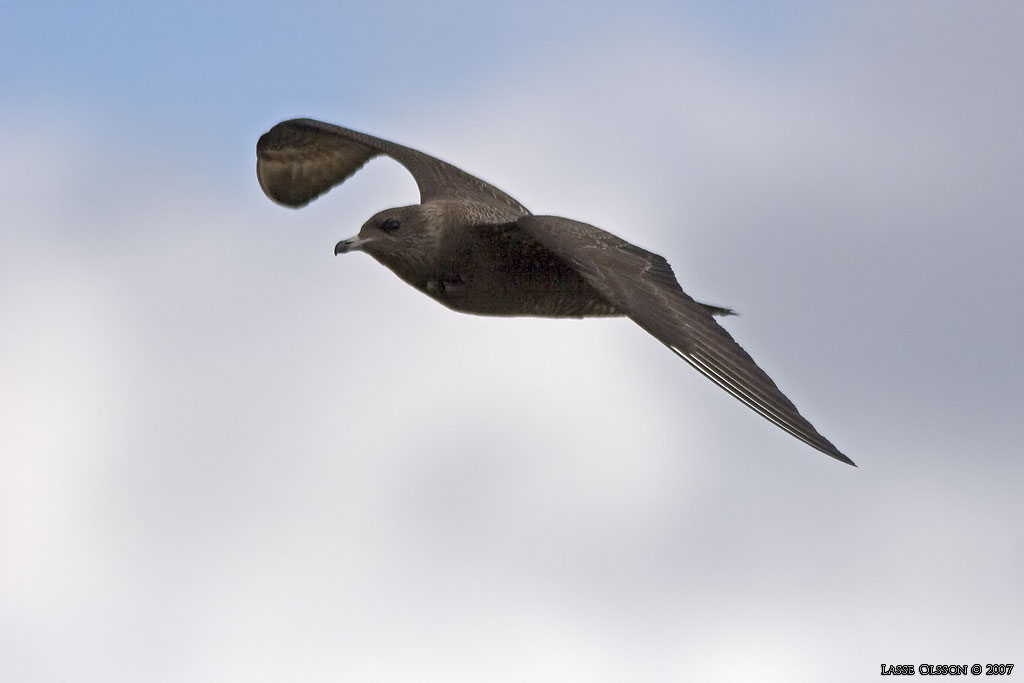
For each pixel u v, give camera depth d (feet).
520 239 46.88
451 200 50.31
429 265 48.24
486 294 48.47
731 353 40.14
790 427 38.37
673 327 40.34
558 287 47.73
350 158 56.85
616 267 41.83
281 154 56.80
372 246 48.03
